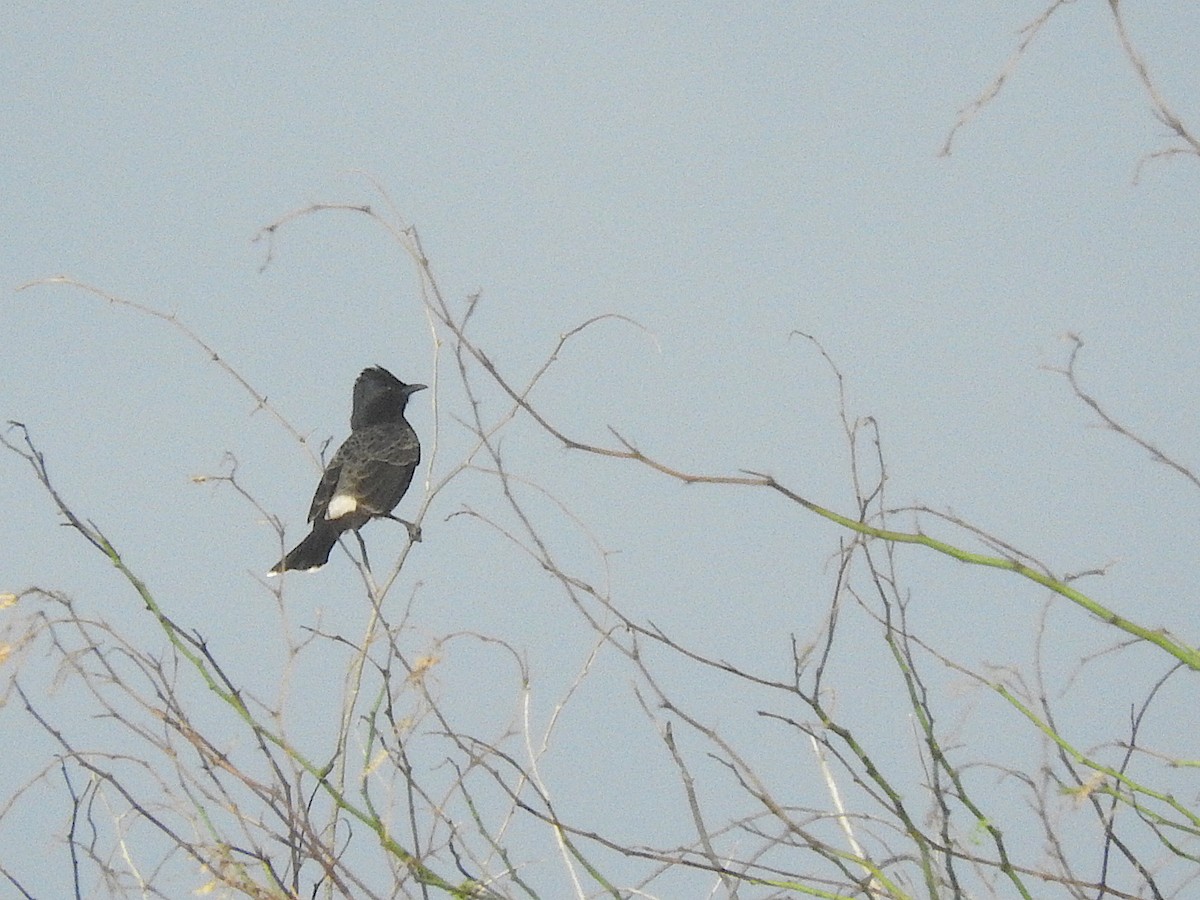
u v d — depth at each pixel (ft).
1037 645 26.86
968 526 26.66
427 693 29.81
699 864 26.73
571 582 27.91
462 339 28.48
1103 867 25.29
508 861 28.35
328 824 29.99
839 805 27.48
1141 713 26.25
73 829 28.99
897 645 27.27
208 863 28.84
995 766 26.53
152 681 30.19
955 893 25.52
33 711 29.68
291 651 31.24
